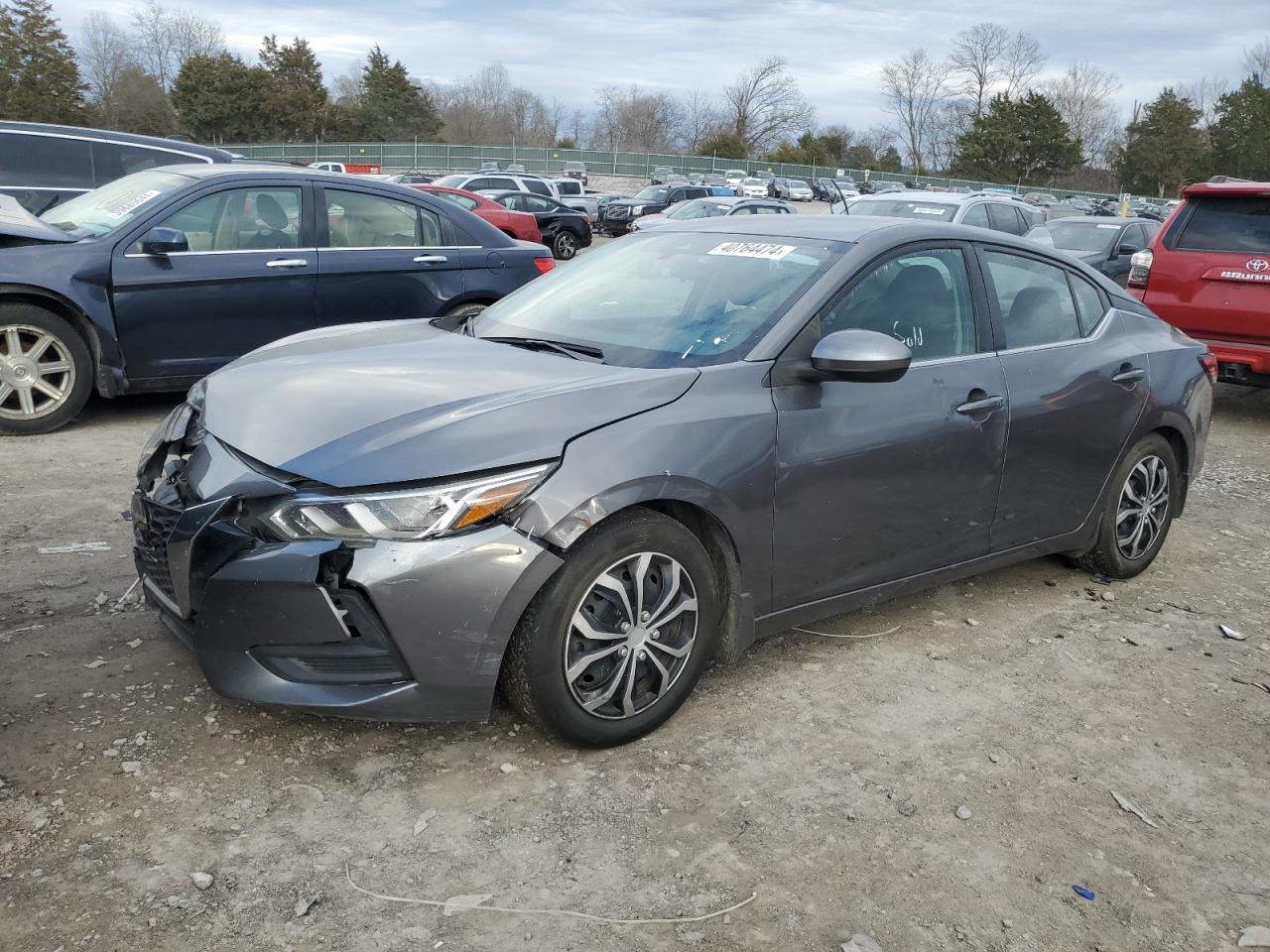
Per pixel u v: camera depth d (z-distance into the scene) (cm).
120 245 623
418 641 267
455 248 736
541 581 274
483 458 271
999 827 281
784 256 370
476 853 257
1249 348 788
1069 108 9262
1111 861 270
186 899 234
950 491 375
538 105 9225
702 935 234
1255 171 8031
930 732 328
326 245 688
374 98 7838
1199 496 632
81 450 589
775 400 324
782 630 346
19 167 839
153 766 282
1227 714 353
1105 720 344
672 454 297
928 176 7719
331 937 227
